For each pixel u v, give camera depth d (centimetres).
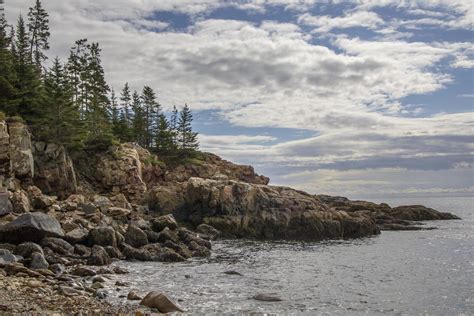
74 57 8962
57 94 6719
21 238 3475
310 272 3359
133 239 4162
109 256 3725
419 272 3406
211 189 6475
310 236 6341
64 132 6850
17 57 7644
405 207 9944
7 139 5175
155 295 2052
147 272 3138
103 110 8881
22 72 6981
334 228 6475
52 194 6378
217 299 2300
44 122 6600
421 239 6253
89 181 7381
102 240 3878
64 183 6488
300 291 2602
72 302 1878
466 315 2123
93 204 5472
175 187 7025
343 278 3103
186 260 3881
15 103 6359
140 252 3756
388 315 2095
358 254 4556
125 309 1909
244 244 5428
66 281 2462
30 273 2447
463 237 6500
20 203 4491
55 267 2823
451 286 2828
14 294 1877
